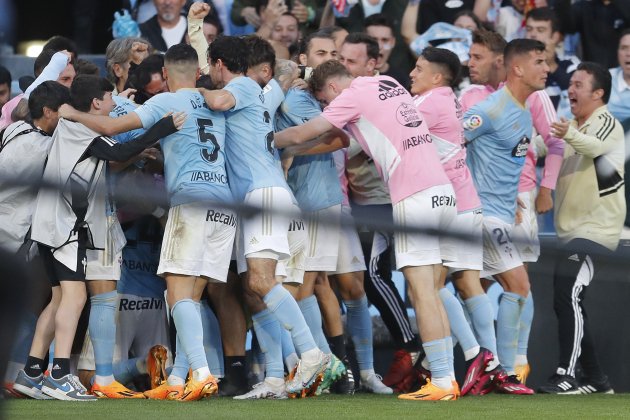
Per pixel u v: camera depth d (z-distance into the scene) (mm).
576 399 22078
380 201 22938
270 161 20344
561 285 23703
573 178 24422
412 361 23578
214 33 27922
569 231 24453
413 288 20531
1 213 18609
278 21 28078
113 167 19750
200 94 20094
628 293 24266
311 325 22047
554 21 27953
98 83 19688
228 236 19875
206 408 18781
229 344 21688
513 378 22812
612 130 24312
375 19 27391
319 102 22000
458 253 21422
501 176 22984
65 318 19594
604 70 24438
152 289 21875
